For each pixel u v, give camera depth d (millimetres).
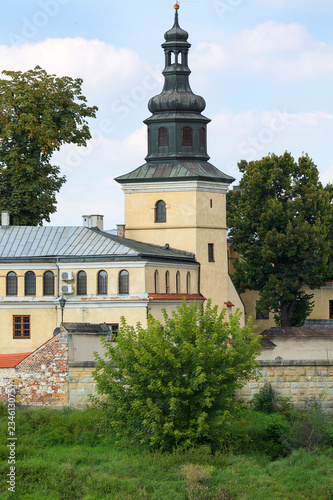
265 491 50875
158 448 57000
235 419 58906
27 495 51406
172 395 56156
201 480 52500
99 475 53406
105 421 59125
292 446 57844
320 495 50594
